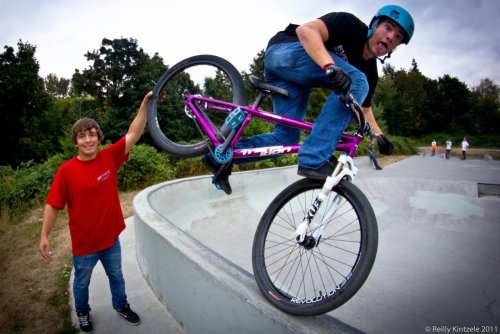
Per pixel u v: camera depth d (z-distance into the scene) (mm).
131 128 2697
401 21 1897
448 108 60719
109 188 2551
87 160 2471
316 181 1932
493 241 6301
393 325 3432
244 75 30516
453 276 4672
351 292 1535
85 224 2416
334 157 1997
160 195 5625
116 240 2678
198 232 5738
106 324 2793
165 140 2479
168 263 2793
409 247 6047
